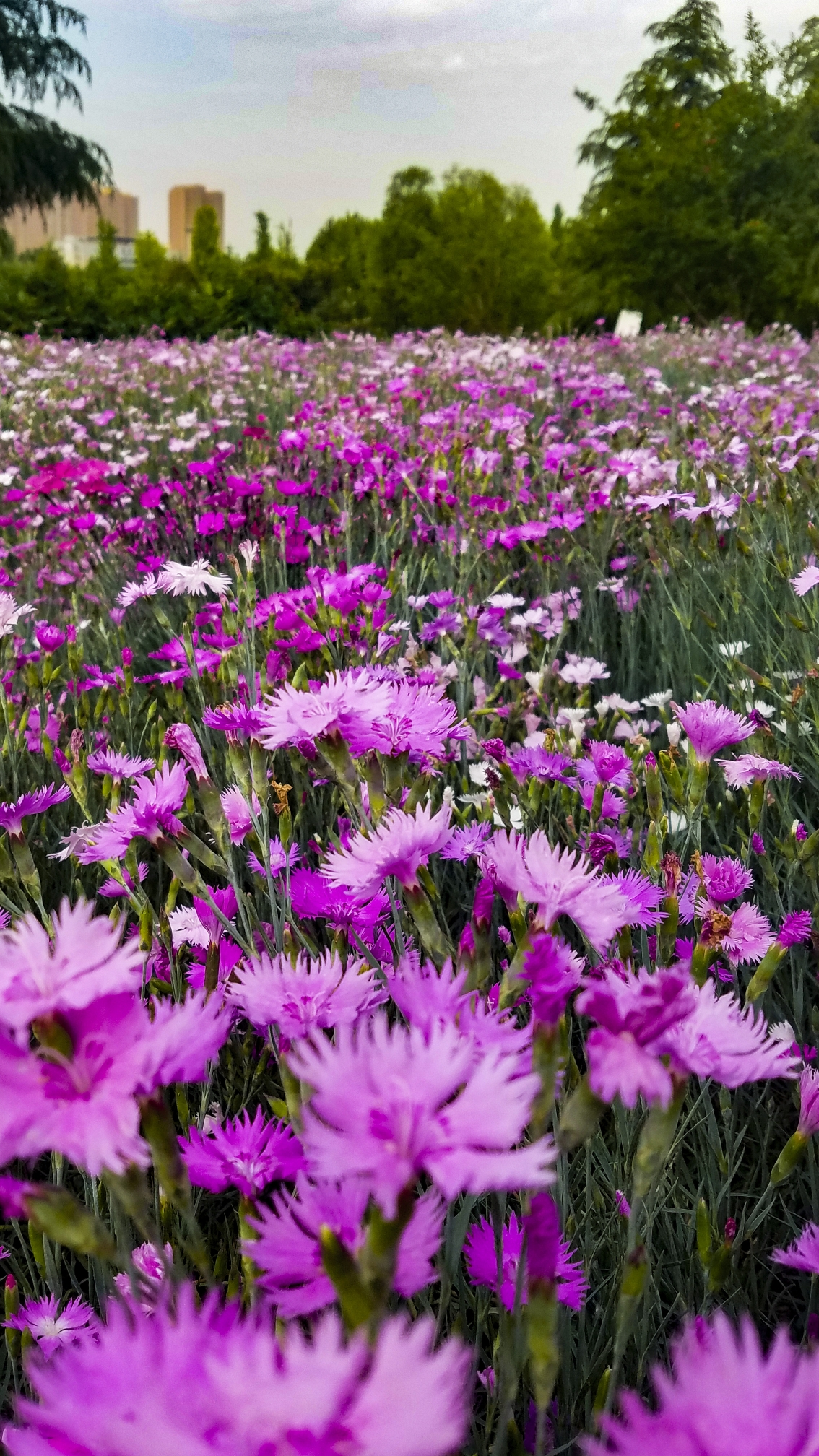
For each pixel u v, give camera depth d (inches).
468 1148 8.3
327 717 17.3
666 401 91.0
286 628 33.3
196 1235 10.7
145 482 66.5
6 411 99.9
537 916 13.5
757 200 254.7
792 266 246.8
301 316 297.3
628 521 50.8
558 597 42.4
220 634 33.2
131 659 37.1
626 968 13.0
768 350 141.6
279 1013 12.7
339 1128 8.5
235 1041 21.1
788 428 61.1
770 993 22.9
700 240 253.1
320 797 30.0
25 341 166.9
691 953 19.0
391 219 454.9
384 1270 8.9
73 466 64.0
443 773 28.9
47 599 50.3
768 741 27.4
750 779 24.0
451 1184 8.1
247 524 49.8
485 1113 8.3
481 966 14.4
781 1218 21.0
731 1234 16.0
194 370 123.3
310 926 21.6
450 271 436.8
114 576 52.8
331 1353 6.2
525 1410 14.9
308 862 25.8
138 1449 6.0
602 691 43.3
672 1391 6.2
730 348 142.0
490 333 438.3
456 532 47.8
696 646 41.7
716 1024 11.0
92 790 31.4
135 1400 6.4
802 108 260.2
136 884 20.1
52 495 65.8
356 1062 8.6
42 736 30.1
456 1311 15.8
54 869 29.7
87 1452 7.0
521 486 54.5
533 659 40.4
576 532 50.0
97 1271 15.6
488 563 48.5
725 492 48.3
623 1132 17.8
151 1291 11.7
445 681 33.4
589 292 277.9
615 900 13.4
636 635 45.3
